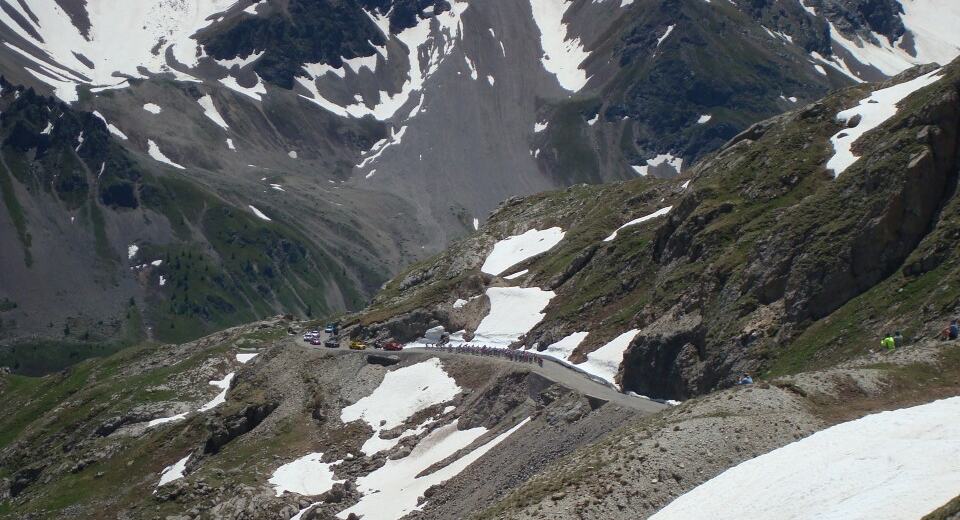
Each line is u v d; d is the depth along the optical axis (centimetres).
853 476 5744
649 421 7544
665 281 11650
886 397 6862
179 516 12169
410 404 12912
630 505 6519
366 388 13800
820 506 5600
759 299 9906
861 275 9294
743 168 12456
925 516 5047
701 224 12038
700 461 6650
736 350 9594
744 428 6794
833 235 9606
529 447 9656
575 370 11638
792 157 11906
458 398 12456
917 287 8644
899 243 9238
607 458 7062
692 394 9781
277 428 13775
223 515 11744
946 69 11406
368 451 12269
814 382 7131
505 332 14238
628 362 10638
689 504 6200
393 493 10669
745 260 10525
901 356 7312
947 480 5350
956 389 6762
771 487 5981
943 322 7969
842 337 8775
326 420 13488
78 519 14338
